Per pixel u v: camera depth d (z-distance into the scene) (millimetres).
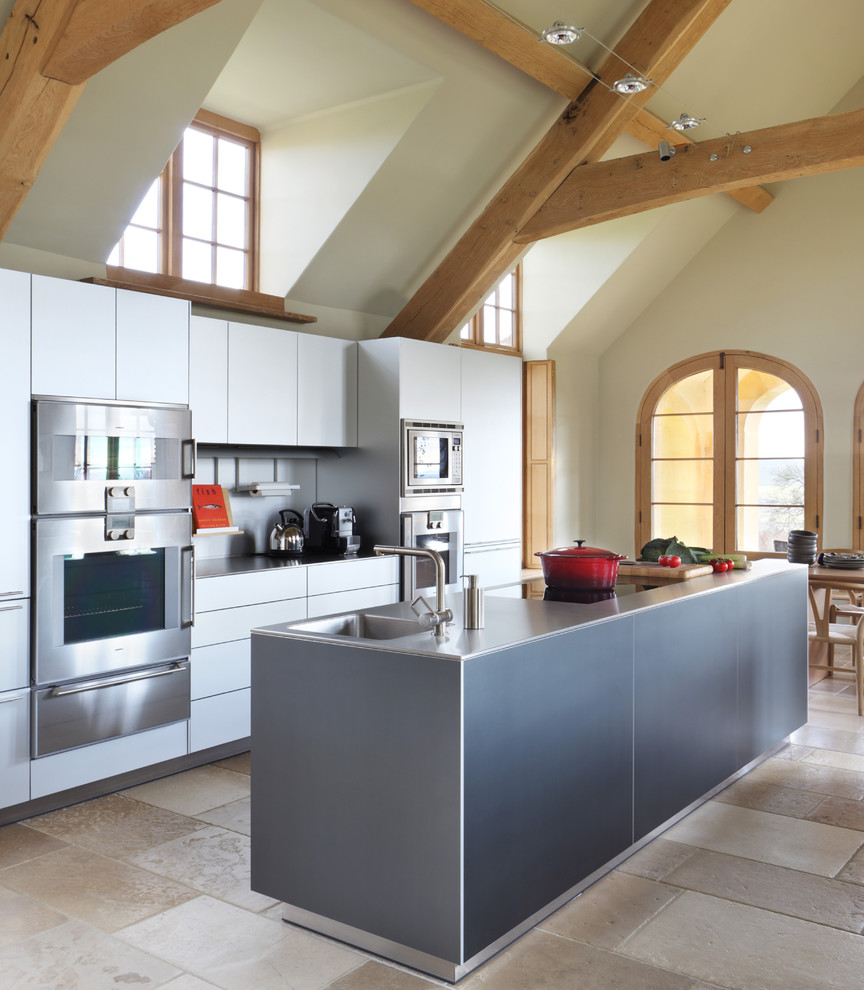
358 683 2604
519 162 5875
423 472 5695
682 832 3512
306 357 5324
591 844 2977
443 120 5203
